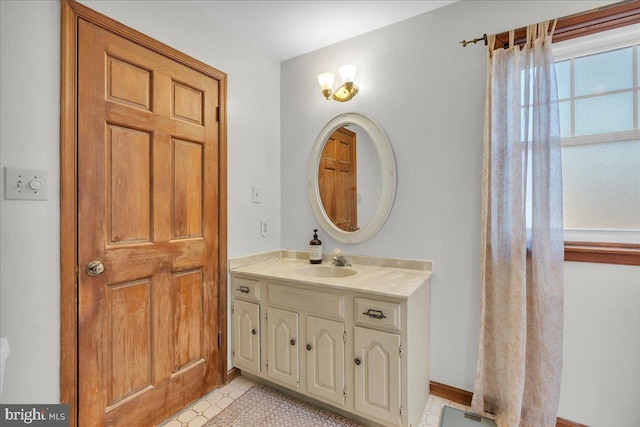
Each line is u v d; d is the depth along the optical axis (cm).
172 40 162
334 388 155
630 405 135
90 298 130
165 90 159
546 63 142
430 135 182
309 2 173
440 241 179
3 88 108
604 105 144
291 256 236
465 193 172
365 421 157
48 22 118
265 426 155
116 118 138
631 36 137
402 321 137
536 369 143
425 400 170
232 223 200
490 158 157
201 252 178
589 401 142
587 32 142
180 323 167
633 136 138
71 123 124
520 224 145
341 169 214
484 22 167
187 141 171
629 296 135
